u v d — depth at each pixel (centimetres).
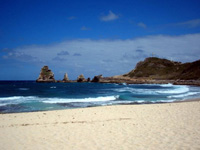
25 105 1777
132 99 2250
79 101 2067
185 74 8650
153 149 600
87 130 839
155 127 865
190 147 608
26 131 834
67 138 727
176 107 1462
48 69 10362
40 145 655
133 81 8419
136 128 857
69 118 1128
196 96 2553
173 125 894
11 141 702
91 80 10719
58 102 1988
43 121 1053
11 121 1059
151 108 1450
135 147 620
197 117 1073
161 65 12038
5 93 3300
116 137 729
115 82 8925
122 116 1166
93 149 610
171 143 648
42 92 3550
